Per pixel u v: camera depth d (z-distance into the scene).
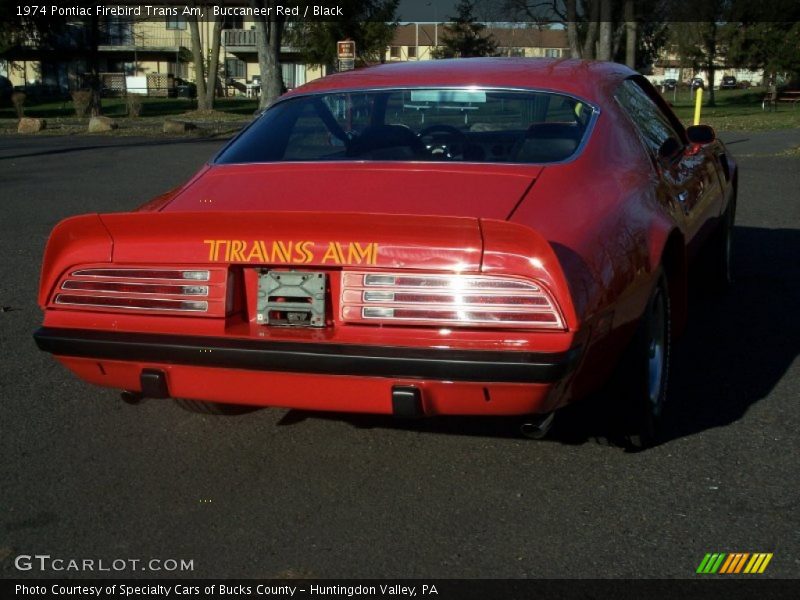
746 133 25.23
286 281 3.32
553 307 3.06
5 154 19.52
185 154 19.48
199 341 3.32
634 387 3.67
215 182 3.94
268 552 3.22
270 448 4.09
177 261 3.38
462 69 4.47
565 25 43.78
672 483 3.68
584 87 4.25
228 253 3.32
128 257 3.42
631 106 4.62
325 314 3.29
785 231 9.06
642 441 3.86
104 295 3.46
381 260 3.18
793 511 3.44
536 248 3.06
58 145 22.31
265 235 3.29
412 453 4.01
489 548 3.22
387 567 3.11
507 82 4.26
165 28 68.31
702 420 4.32
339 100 4.36
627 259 3.50
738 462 3.86
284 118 4.37
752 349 5.39
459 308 3.12
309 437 4.20
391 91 4.33
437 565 3.12
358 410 3.33
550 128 4.06
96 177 14.93
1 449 4.09
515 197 3.52
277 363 3.24
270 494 3.66
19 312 6.41
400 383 3.19
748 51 58.31
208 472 3.86
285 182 3.81
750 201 11.16
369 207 3.52
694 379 4.89
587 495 3.60
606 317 3.31
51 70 64.38
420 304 3.16
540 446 4.05
